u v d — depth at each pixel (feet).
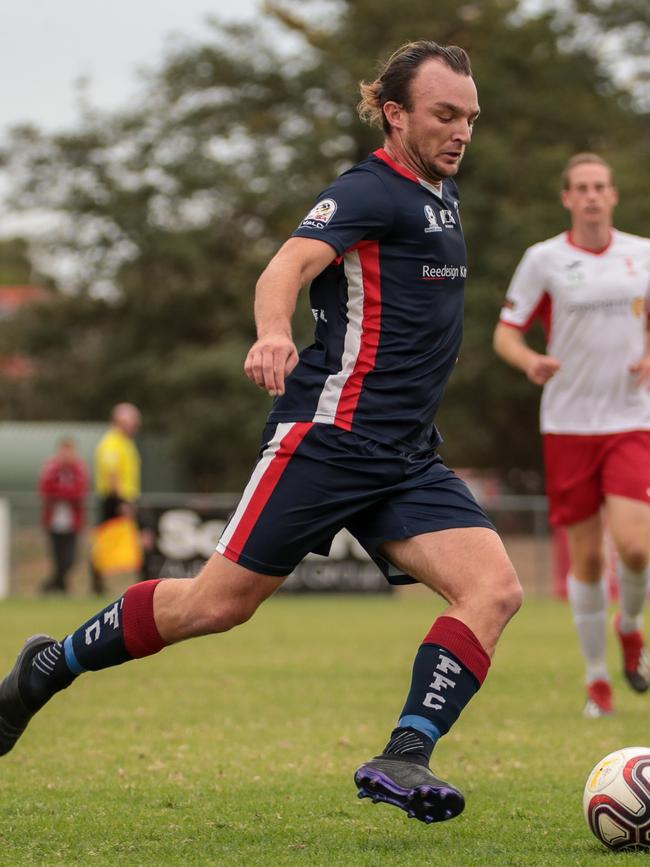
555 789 61.52
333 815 54.95
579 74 474.90
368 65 460.55
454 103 49.96
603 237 89.86
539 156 437.17
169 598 51.13
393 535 50.52
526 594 241.76
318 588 231.91
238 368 456.86
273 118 496.64
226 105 497.46
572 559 90.53
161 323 510.58
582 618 89.56
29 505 236.22
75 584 235.61
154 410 496.64
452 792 45.19
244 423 453.99
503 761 70.23
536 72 470.39
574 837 50.26
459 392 442.09
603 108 469.16
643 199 423.23
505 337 91.61
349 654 132.67
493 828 52.13
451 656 48.49
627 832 46.98
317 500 49.67
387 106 50.85
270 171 472.03
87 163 490.49
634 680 93.45
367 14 472.44
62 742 76.84
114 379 504.84
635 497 87.25
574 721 86.63
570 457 89.45
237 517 50.39
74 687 104.58
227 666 120.88
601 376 88.43
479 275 436.76
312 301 51.60
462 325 52.80
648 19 481.46
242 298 483.51
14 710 53.47
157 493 469.16
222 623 50.80
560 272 89.30
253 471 50.78
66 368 530.27
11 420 586.86
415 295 50.37
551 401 90.38
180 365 469.57
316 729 82.43
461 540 49.96
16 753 72.79
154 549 223.10
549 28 464.24
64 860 46.06
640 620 92.22
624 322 88.43
